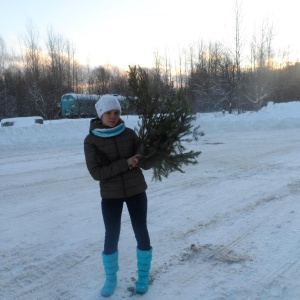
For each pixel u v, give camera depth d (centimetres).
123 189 303
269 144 1309
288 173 785
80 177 802
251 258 381
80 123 1681
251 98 3253
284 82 3641
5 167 945
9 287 336
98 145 299
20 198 635
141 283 320
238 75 3081
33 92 3744
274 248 404
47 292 326
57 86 4084
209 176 780
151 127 300
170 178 767
